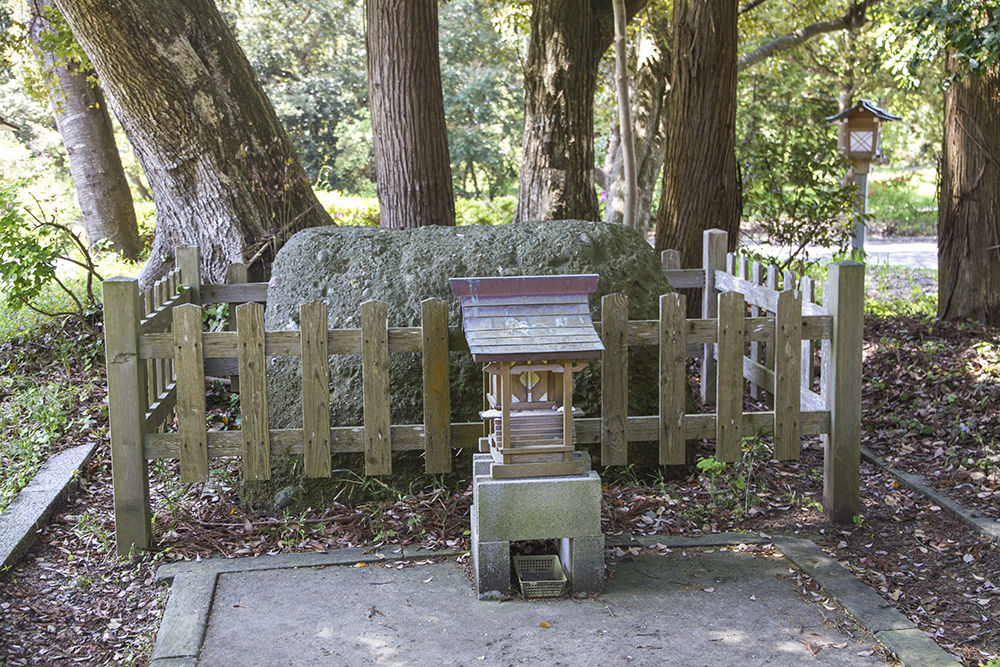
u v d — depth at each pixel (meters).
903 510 4.65
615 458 4.31
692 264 7.54
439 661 3.23
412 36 7.09
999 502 4.60
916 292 10.63
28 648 3.38
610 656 3.25
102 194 12.61
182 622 3.50
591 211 8.40
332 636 3.42
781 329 4.30
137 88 6.57
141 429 4.10
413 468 4.76
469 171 27.69
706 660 3.22
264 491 4.64
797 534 4.35
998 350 6.84
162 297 4.86
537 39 8.18
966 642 3.39
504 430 3.62
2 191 6.65
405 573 3.96
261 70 25.34
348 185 26.38
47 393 6.08
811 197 8.38
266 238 7.07
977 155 7.69
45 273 6.57
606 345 4.22
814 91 22.92
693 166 7.49
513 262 5.09
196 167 6.92
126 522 4.13
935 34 7.26
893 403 6.26
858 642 3.35
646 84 15.29
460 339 4.24
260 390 4.12
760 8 16.78
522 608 3.63
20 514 4.39
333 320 4.91
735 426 4.36
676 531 4.36
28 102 21.34
